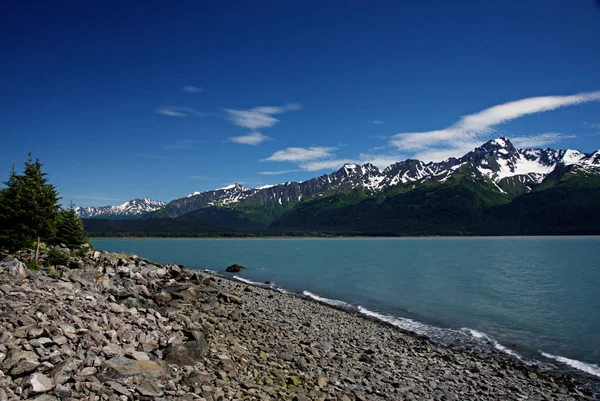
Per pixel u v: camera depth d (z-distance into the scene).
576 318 36.66
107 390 9.85
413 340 27.64
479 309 40.72
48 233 27.55
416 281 63.28
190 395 10.90
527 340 29.09
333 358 19.78
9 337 10.80
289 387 14.16
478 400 16.94
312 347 21.11
